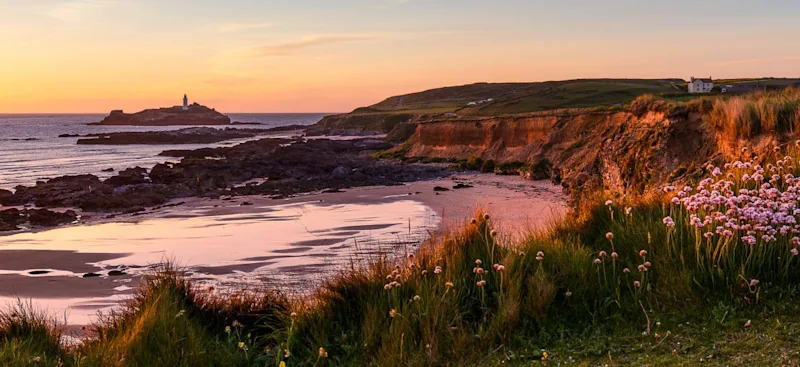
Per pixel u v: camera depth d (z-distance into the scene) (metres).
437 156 67.06
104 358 6.09
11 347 6.45
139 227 29.12
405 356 5.88
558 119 54.12
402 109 185.12
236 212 33.31
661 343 5.65
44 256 22.55
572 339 6.07
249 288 15.50
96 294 16.84
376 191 41.78
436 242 8.96
